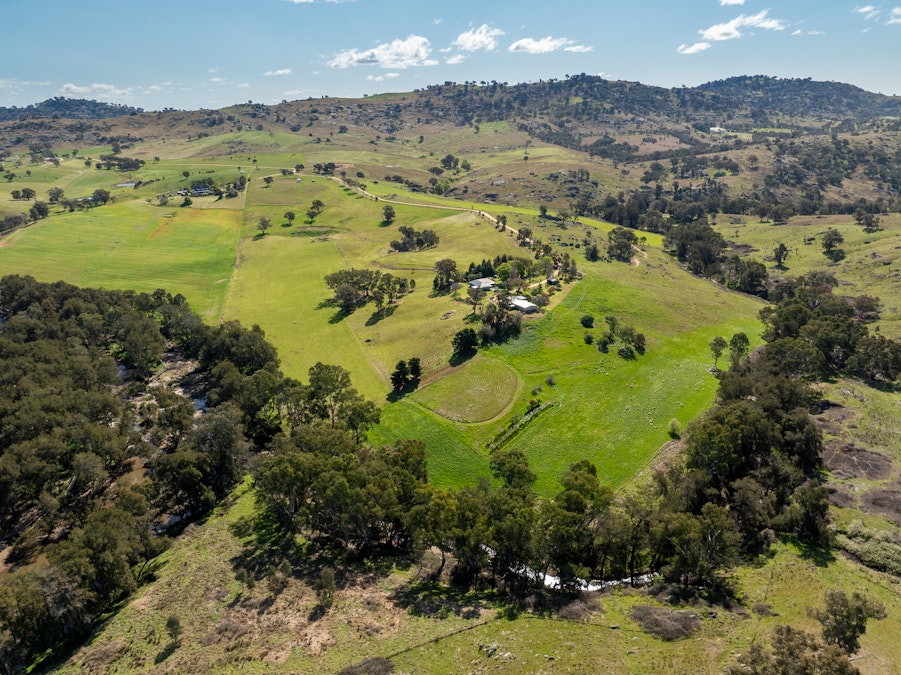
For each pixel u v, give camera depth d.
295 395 103.38
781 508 73.62
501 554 63.41
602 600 59.53
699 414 108.38
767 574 61.31
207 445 87.38
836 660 37.22
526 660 47.50
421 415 109.12
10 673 54.12
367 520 69.44
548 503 66.50
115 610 61.22
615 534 66.00
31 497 87.19
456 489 90.12
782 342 117.25
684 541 61.28
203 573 65.00
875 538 65.31
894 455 84.00
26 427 92.56
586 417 107.19
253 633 53.56
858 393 106.62
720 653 47.09
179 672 48.94
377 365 132.88
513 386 117.00
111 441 92.94
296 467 71.56
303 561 66.50
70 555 60.69
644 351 132.88
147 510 75.88
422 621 54.78
